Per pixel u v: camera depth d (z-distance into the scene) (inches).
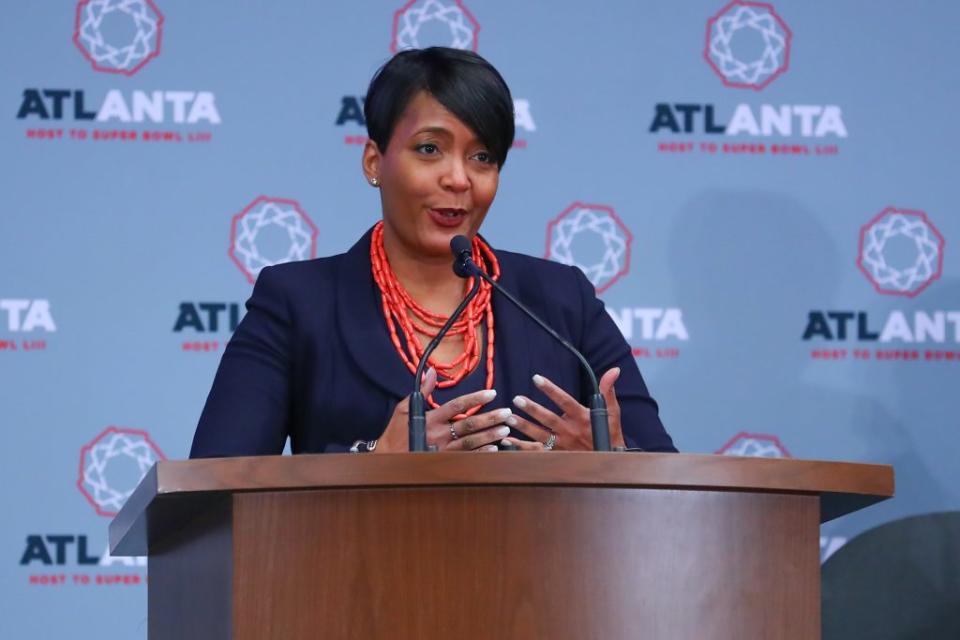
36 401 499.2
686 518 230.7
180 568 269.0
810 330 528.1
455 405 268.7
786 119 535.5
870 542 403.9
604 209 528.1
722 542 232.1
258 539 224.5
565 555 225.3
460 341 338.6
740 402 523.5
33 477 496.4
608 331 355.9
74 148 510.0
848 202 533.6
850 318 529.3
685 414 522.0
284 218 517.3
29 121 509.4
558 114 530.9
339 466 219.0
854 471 238.2
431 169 329.1
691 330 525.3
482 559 224.1
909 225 534.3
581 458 222.1
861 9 541.6
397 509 224.5
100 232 507.8
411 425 262.5
